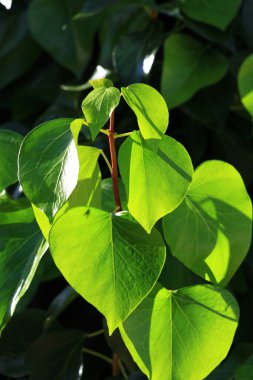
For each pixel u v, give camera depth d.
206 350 0.76
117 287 0.72
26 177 0.72
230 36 1.07
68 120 0.74
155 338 0.76
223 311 0.76
